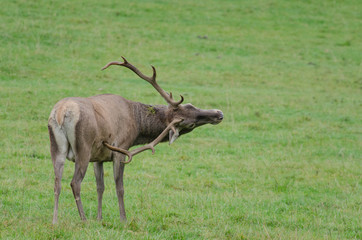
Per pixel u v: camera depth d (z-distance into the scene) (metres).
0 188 30.44
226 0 111.12
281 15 105.75
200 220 27.16
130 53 77.50
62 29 81.69
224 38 90.69
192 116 28.17
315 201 33.38
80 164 23.28
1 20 80.19
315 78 77.69
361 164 43.78
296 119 57.72
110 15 92.88
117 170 25.78
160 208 29.08
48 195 30.22
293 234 25.30
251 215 28.97
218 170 39.97
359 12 111.25
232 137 50.47
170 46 83.56
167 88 64.69
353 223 28.53
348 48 93.25
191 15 99.62
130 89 62.56
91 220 24.44
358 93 72.94
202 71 74.69
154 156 42.84
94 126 23.66
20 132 44.94
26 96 54.97
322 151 47.56
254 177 38.75
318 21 104.88
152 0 104.69
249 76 75.25
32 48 72.38
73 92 58.16
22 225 22.72
